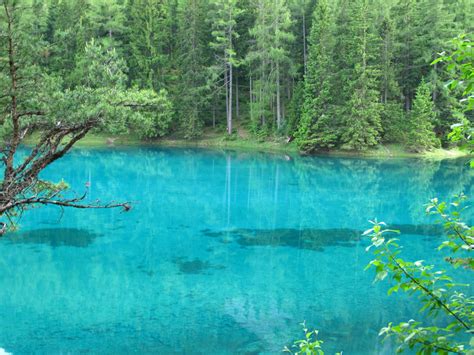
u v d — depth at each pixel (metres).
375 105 39.41
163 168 32.91
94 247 14.80
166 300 10.80
